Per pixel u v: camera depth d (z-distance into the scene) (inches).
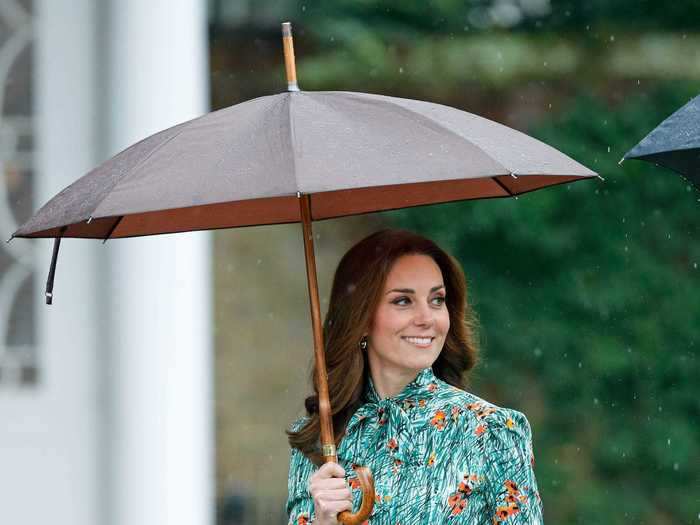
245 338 923.4
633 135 928.3
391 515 395.9
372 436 406.0
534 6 959.0
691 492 912.3
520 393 927.7
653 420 919.0
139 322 639.8
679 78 928.3
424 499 394.3
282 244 944.3
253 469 895.7
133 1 636.1
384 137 350.6
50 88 639.8
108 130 639.8
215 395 909.2
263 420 909.2
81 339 639.8
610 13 946.7
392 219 941.8
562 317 927.7
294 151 339.9
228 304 927.0
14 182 642.8
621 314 924.0
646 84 932.0
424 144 348.8
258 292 933.2
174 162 349.7
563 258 928.3
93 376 639.8
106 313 641.6
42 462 638.5
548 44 950.4
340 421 415.5
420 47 950.4
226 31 932.0
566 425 925.2
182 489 645.3
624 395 924.0
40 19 640.4
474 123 374.0
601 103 934.4
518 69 944.3
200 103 654.5
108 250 641.0
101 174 366.3
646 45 938.7
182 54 642.8
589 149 933.2
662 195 925.8
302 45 941.8
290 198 448.1
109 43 638.5
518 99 944.9
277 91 940.0
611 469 920.9
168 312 643.5
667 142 383.2
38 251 639.8
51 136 640.4
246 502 881.5
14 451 641.0
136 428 639.1
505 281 931.3
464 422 398.0
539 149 373.4
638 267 923.4
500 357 929.5
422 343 402.6
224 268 932.0
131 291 639.8
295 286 938.1
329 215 452.4
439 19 952.3
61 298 638.5
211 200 331.6
